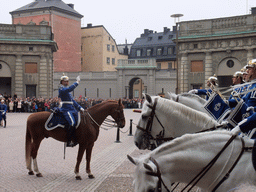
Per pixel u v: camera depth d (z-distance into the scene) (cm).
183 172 359
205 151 366
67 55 6962
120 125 972
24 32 4694
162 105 512
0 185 823
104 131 2202
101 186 805
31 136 933
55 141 1661
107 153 1319
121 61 6050
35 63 4738
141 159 335
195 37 3859
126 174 934
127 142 1658
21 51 4666
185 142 365
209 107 587
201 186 377
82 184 830
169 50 8425
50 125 905
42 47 4728
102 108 954
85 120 911
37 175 916
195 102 718
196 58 3938
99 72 6209
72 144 913
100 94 6197
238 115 480
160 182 323
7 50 4625
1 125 2500
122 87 6047
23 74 4697
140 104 5688
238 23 3669
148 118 521
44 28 4759
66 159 1178
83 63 7919
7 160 1166
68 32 6981
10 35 4644
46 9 6612
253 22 3581
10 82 4997
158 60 8481
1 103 2395
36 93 4750
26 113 4122
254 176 355
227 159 368
